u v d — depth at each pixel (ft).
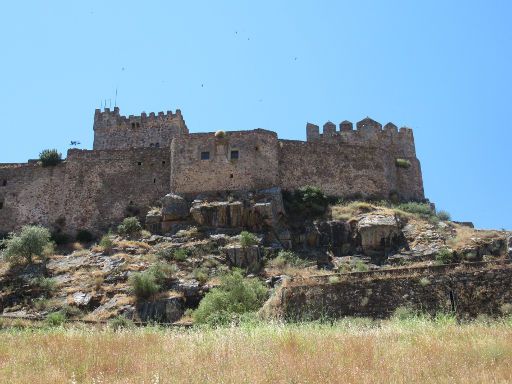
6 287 165.27
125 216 207.92
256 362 62.64
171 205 193.36
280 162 208.54
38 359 69.21
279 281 149.38
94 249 185.16
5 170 222.07
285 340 74.18
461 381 54.85
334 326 93.91
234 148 204.44
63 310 149.18
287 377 57.06
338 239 184.65
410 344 71.20
